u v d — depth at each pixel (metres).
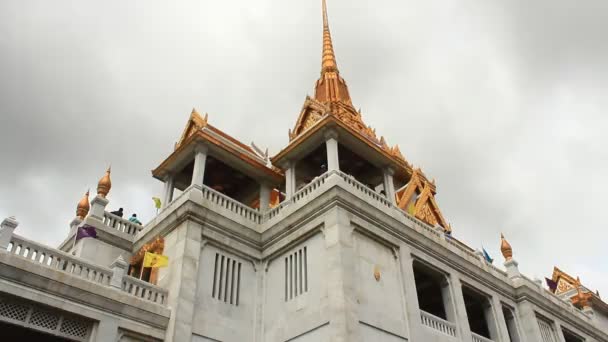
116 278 21.20
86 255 25.48
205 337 22.44
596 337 39.59
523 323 32.78
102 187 28.83
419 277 30.31
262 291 25.81
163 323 21.62
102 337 19.59
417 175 37.16
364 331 21.64
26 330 18.77
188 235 24.12
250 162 29.95
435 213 35.09
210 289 23.83
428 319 25.34
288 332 23.33
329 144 27.38
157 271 24.69
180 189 31.97
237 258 25.91
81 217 30.34
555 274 48.94
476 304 32.81
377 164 30.83
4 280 17.94
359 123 40.62
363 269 23.55
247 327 24.33
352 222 24.36
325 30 51.06
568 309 37.84
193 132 29.17
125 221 28.11
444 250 28.84
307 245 24.88
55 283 19.08
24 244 19.20
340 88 45.09
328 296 22.08
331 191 24.53
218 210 26.19
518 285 33.66
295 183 30.41
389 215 26.42
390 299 24.05
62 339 19.33
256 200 31.78
